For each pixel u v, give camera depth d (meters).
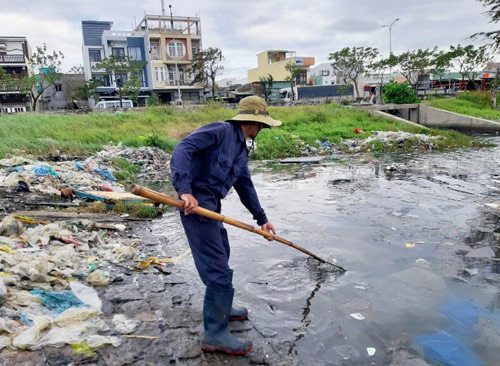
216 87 45.94
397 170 10.04
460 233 4.91
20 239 4.08
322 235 4.93
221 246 2.53
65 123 15.77
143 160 11.82
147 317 2.89
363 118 22.47
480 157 12.33
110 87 44.09
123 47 45.47
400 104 28.14
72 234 4.65
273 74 63.81
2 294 2.67
